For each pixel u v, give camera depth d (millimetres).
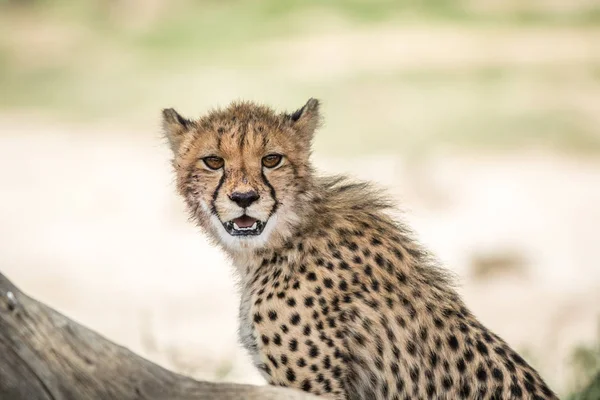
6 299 4574
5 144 23297
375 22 32250
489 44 29562
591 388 7906
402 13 33031
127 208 18516
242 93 26000
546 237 15625
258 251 6004
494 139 21562
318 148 21281
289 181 5980
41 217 18188
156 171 20891
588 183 18578
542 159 20297
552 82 25797
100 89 27547
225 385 4875
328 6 33844
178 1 35125
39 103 26906
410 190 17828
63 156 22297
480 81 26094
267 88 26266
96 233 17266
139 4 34844
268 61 28984
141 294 14219
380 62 28141
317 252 5898
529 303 12945
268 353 5883
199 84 27109
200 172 6070
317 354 5746
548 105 23797
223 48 30672
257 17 33250
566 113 23234
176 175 6289
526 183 18578
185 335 12086
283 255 5961
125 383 4715
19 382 4551
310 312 5781
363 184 6270
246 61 29156
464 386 5652
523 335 11594
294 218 5949
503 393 5625
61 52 31156
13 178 20656
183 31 32562
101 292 14398
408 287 5844
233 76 27625
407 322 5734
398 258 5926
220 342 11594
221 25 32688
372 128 22484
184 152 6184
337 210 6043
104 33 33125
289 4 34094
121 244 16656
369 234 5973
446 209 17172
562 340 11211
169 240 16797
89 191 19641
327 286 5797
